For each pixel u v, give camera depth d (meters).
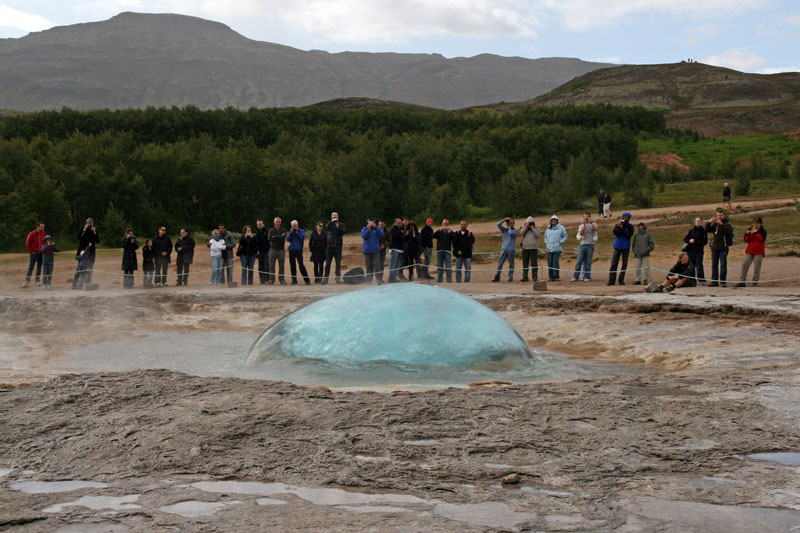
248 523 3.20
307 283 18.14
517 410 5.34
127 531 3.10
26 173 41.16
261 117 67.06
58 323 12.38
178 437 4.61
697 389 6.18
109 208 39.88
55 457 4.30
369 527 3.16
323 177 45.69
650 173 59.78
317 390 6.06
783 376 6.77
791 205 40.31
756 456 4.30
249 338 10.84
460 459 4.23
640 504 3.51
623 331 10.53
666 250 24.11
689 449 4.42
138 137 60.94
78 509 3.40
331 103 134.75
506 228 18.08
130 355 9.30
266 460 4.20
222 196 44.62
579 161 54.81
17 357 9.19
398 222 17.86
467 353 7.79
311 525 3.18
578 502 3.53
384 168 49.78
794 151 78.12
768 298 12.52
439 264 18.14
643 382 6.55
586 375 7.79
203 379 6.45
